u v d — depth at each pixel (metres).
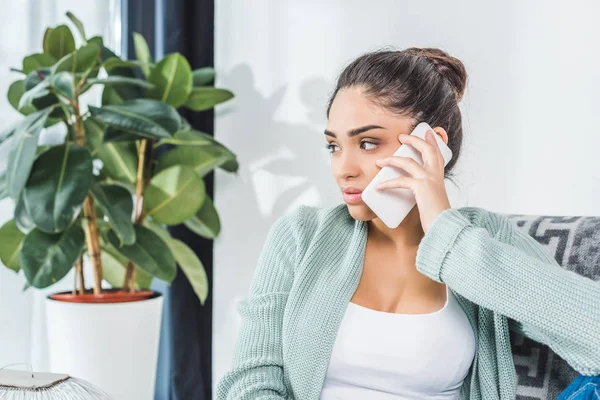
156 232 2.51
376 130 1.17
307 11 2.43
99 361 2.23
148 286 2.62
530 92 2.01
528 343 1.23
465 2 2.11
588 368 1.07
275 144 2.53
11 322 2.65
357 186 1.18
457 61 1.29
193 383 2.73
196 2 2.69
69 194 2.03
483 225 1.28
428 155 1.15
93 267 2.36
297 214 1.36
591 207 1.90
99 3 2.77
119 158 2.49
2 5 2.60
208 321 2.76
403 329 1.18
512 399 1.19
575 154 1.93
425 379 1.18
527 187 2.02
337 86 1.23
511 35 2.04
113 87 2.46
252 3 2.57
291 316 1.23
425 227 1.14
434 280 1.17
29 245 2.12
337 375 1.21
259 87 2.57
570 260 1.23
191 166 2.47
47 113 2.09
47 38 2.39
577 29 1.92
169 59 2.35
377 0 2.28
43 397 1.07
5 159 2.62
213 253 2.70
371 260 1.25
